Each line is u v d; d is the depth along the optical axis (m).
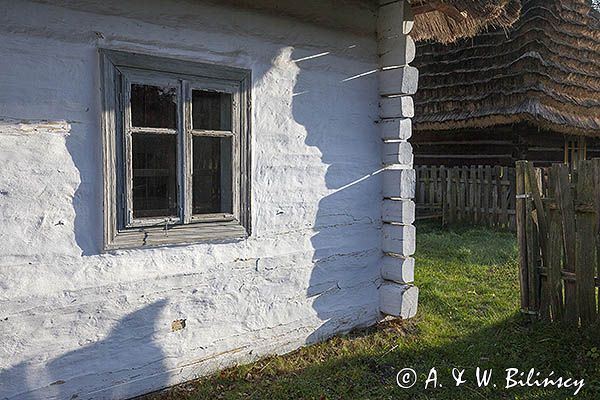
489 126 10.58
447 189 10.19
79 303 3.05
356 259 4.51
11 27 2.77
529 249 4.72
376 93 4.59
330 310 4.35
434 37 5.48
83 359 3.09
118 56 3.08
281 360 3.90
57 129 2.93
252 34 3.69
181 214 3.38
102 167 3.04
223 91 3.55
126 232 3.17
